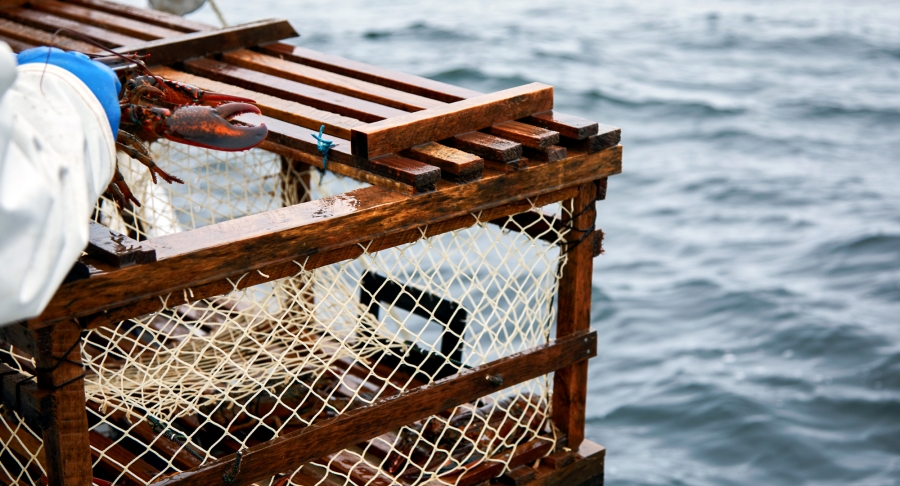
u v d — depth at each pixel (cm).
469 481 323
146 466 321
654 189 1431
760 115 1800
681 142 1670
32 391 232
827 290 1093
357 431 284
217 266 237
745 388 911
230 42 379
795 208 1342
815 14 2692
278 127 305
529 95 313
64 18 438
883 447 832
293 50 382
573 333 332
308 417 350
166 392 334
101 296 221
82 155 190
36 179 173
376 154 276
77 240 183
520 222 336
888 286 1091
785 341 988
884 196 1373
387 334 388
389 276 291
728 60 2239
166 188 475
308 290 403
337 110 316
